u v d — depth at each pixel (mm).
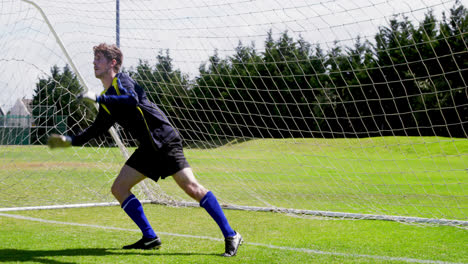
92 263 2738
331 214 5094
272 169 10742
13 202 5930
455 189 8203
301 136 7645
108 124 3178
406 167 12477
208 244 3449
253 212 5309
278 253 3145
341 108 8648
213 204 3074
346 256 3092
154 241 3213
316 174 10828
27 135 10984
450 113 14625
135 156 3174
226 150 7559
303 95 6715
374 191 7828
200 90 6738
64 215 4832
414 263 2943
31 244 3295
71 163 12203
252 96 6750
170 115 7012
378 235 3951
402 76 7027
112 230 3980
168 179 8812
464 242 3666
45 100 8062
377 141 12180
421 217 5133
